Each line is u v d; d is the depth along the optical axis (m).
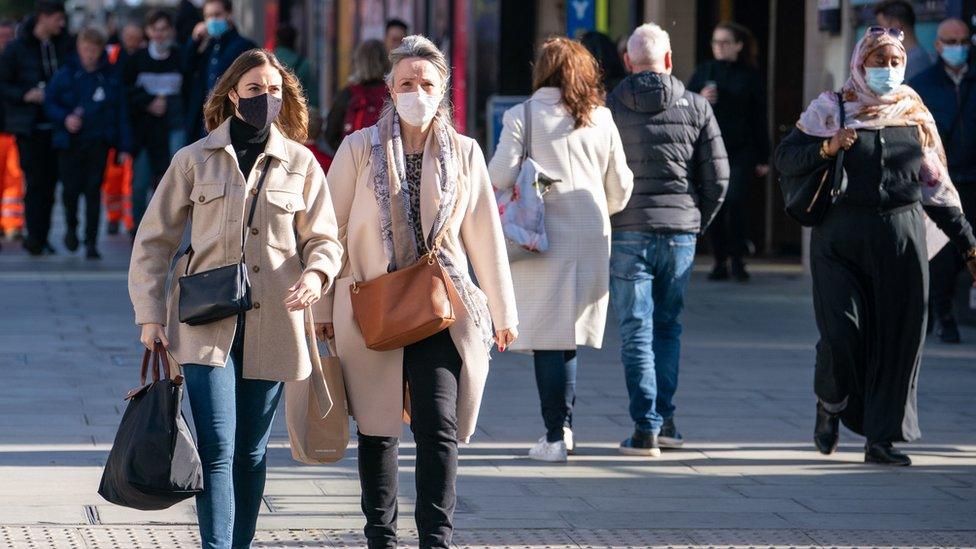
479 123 50.09
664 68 20.19
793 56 45.16
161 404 12.95
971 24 32.12
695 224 20.16
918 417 22.80
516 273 19.47
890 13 29.92
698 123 20.09
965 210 29.33
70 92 41.59
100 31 41.62
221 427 13.25
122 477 12.82
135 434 12.87
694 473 19.03
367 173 14.18
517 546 15.45
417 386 14.02
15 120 42.09
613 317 33.88
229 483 13.32
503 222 19.23
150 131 44.78
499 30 48.91
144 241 13.45
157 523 15.83
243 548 14.06
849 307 19.28
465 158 14.33
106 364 25.92
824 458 20.03
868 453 19.67
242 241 13.36
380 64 28.86
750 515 16.94
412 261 14.06
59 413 21.69
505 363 27.25
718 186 20.12
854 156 19.00
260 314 13.40
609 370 26.69
